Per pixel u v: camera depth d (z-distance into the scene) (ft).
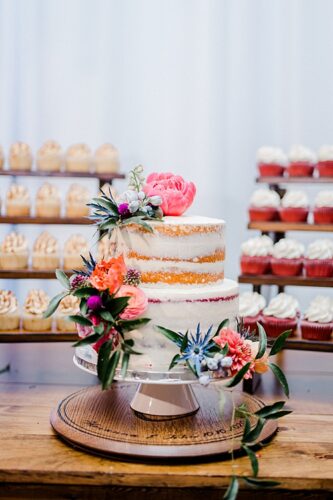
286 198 6.14
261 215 6.13
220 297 4.43
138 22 7.42
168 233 4.36
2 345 6.83
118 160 6.40
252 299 5.78
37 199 6.23
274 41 7.41
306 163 6.25
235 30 7.41
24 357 6.41
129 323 4.11
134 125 7.52
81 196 6.23
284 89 7.43
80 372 5.96
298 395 5.49
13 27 7.39
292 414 5.08
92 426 4.56
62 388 5.54
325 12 7.34
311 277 5.73
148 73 7.47
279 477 4.05
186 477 4.03
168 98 7.48
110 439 4.34
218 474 4.04
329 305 5.62
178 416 4.75
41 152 6.31
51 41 7.42
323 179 6.09
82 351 4.64
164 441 4.33
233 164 7.55
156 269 4.40
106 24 7.41
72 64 7.45
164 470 4.07
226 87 7.47
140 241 4.39
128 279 4.29
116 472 4.05
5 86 7.43
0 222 6.03
